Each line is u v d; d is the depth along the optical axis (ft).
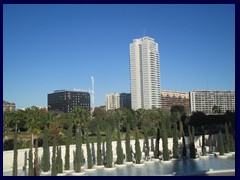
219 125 377.09
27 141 275.18
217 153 265.13
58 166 192.95
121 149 223.71
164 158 234.17
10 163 218.79
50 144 265.75
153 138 296.51
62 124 331.98
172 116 399.85
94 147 260.42
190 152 244.01
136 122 385.29
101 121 363.76
